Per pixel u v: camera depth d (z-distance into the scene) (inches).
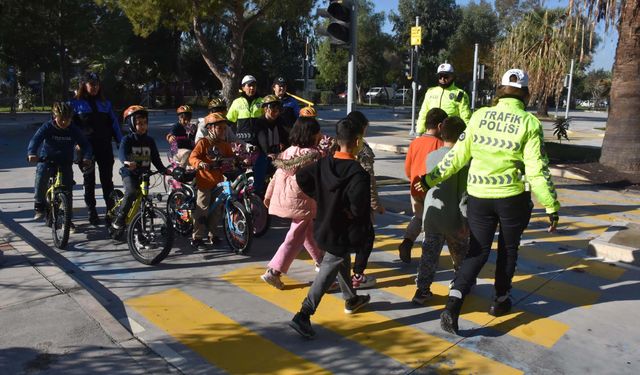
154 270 218.7
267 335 163.2
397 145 668.7
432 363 147.5
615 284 209.5
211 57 692.1
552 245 263.9
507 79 158.4
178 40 1603.1
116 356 146.0
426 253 183.2
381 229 290.7
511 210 157.3
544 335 164.9
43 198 259.9
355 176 149.9
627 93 463.8
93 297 179.5
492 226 161.2
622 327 171.2
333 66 2313.0
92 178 279.3
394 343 158.6
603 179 452.1
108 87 1433.3
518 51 1079.6
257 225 264.2
